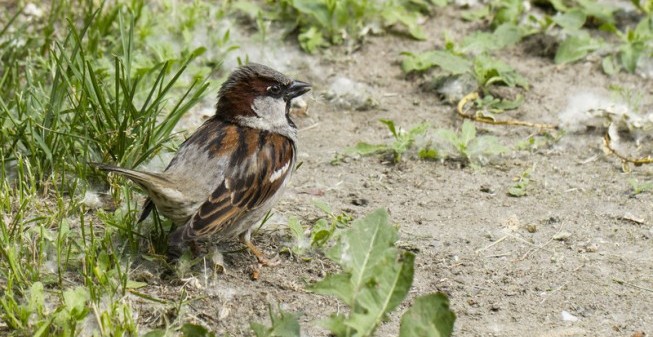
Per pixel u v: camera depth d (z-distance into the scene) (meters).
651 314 9.56
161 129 11.65
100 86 11.97
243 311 9.51
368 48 15.92
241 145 10.10
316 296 9.80
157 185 9.45
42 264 9.79
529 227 11.23
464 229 11.20
